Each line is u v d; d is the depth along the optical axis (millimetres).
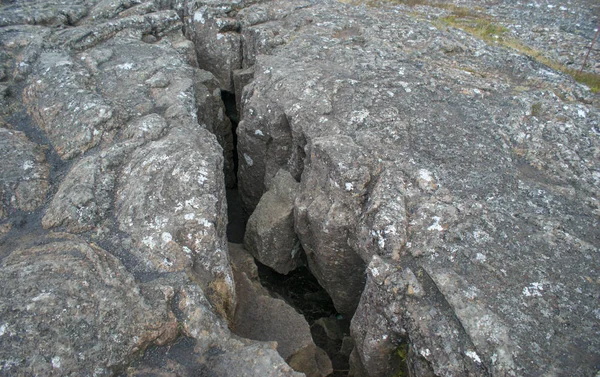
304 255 8180
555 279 4836
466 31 11625
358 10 12125
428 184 5934
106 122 6773
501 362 4098
